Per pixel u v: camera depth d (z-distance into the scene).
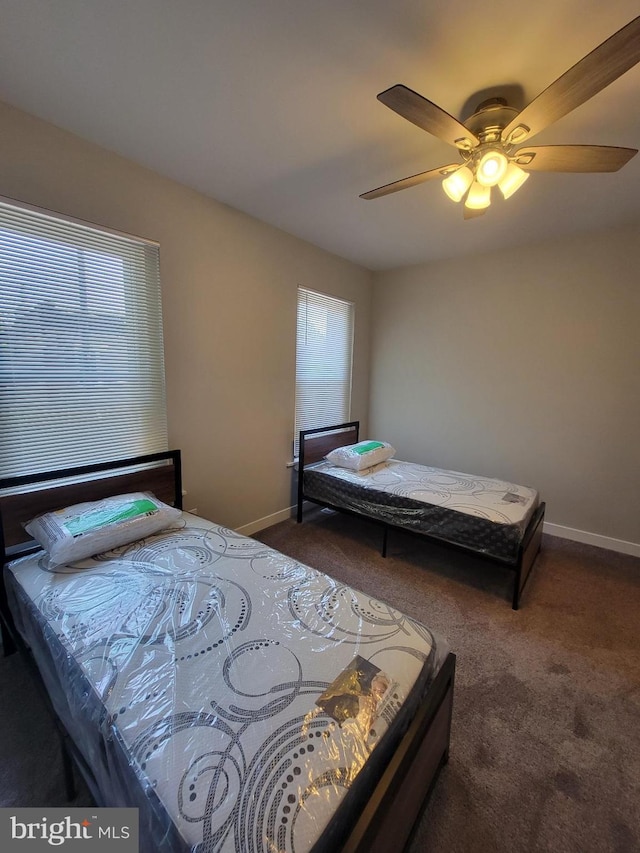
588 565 2.77
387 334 4.20
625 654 1.88
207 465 2.70
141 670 1.09
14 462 1.77
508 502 2.58
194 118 1.70
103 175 1.94
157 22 1.21
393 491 2.79
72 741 1.13
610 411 2.99
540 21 1.17
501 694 1.63
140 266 2.16
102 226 1.96
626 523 2.99
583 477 3.15
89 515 1.79
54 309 1.84
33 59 1.37
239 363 2.83
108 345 2.06
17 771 1.28
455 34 1.23
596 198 2.38
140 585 1.50
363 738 0.91
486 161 1.43
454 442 3.84
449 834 1.13
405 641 1.24
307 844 0.71
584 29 1.19
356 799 0.82
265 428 3.13
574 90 1.12
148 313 2.22
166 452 2.35
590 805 1.21
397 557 2.81
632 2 1.09
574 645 1.94
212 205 2.49
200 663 1.12
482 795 1.23
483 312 3.53
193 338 2.49
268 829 0.72
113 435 2.13
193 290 2.45
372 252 3.52
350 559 2.77
